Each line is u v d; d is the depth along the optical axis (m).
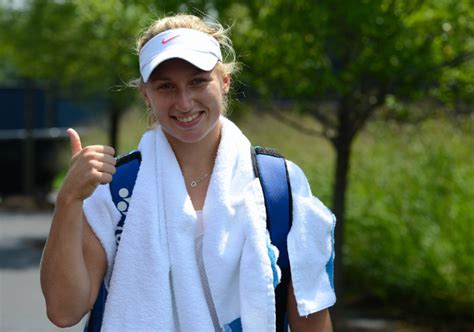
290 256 4.76
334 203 13.89
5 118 33.75
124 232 4.62
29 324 13.79
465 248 14.59
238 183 4.79
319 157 19.08
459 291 14.61
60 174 35.44
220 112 4.71
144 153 4.77
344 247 15.68
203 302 4.61
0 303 15.47
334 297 4.89
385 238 15.50
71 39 24.31
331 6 11.96
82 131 34.09
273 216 4.78
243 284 4.62
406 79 12.59
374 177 16.80
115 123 27.72
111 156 4.51
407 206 15.57
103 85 25.72
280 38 12.60
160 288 4.58
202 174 4.82
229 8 12.73
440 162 15.81
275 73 13.11
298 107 13.52
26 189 33.03
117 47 21.05
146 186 4.67
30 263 20.16
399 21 12.09
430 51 12.45
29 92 32.50
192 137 4.65
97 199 4.66
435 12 12.41
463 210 15.01
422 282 14.77
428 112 14.13
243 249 4.66
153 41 4.65
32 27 24.61
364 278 15.76
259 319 4.61
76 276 4.45
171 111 4.61
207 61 4.55
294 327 4.99
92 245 4.64
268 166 4.84
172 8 12.77
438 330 14.22
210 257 4.62
